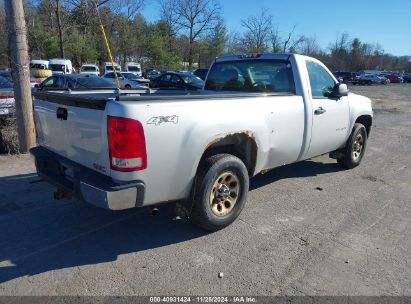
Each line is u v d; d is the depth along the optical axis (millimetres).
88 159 3621
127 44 54219
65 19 30328
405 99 27562
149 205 3652
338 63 90938
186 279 3322
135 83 20344
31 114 7055
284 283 3295
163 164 3459
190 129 3584
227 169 4008
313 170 6734
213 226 4102
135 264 3545
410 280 3393
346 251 3861
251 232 4219
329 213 4828
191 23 66562
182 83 18875
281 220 4555
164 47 62219
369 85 54594
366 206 5102
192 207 3930
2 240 3955
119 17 46531
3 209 4715
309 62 5402
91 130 3469
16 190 5332
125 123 3174
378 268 3568
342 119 5984
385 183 6152
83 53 46500
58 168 4070
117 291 3145
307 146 5270
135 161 3270
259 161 4477
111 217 4531
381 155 8281
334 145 6055
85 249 3807
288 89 5164
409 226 4508
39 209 4734
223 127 3857
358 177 6418
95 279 3301
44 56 44094
